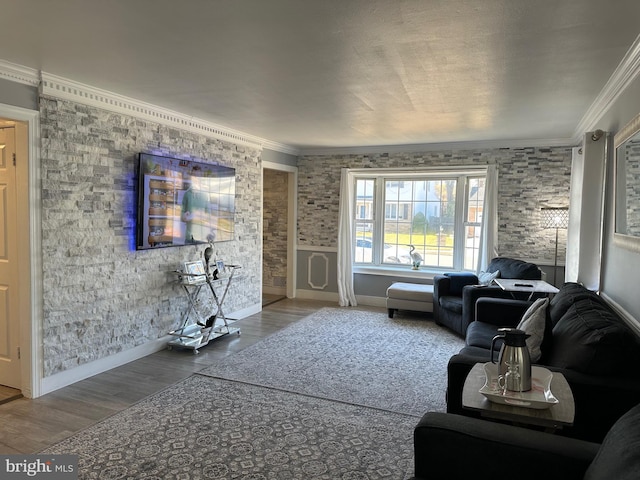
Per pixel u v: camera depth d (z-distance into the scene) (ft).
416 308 18.39
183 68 9.48
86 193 11.37
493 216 18.51
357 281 21.95
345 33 7.51
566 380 6.44
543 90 10.87
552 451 4.39
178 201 14.25
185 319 15.14
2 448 8.16
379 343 14.96
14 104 9.60
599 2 6.33
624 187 9.21
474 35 7.55
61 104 10.62
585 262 11.94
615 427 4.06
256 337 15.58
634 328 8.13
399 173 21.12
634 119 8.12
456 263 20.62
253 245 18.94
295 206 22.74
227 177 16.71
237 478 7.27
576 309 8.37
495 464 4.55
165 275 14.19
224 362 12.93
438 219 20.99
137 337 13.15
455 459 4.71
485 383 6.20
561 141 17.66
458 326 15.61
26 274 10.14
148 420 9.27
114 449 8.12
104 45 8.22
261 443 8.38
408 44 7.97
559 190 17.83
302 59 8.83
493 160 18.80
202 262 15.42
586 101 11.89
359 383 11.43
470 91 11.02
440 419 4.98
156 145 13.55
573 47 8.07
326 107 12.89
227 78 10.19
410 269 21.21
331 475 7.38
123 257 12.56
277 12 6.73
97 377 11.66
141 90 11.34
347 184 21.40
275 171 23.66
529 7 6.50
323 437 8.64
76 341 11.27
